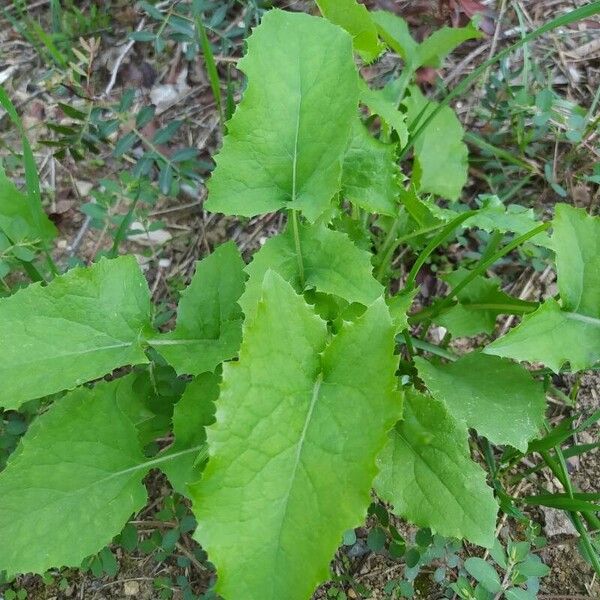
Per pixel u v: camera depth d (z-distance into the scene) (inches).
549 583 14.2
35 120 19.7
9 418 15.3
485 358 14.0
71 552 11.5
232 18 19.5
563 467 13.1
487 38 19.5
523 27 19.3
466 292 15.3
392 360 9.2
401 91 15.9
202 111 19.5
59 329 11.9
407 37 15.8
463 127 18.7
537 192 18.0
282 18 11.4
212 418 12.4
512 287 17.4
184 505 15.0
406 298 12.5
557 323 12.1
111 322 12.3
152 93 19.6
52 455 11.8
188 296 13.1
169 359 12.3
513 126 18.1
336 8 12.5
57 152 18.0
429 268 17.5
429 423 12.0
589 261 12.2
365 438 8.9
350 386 9.4
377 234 17.5
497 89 17.8
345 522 8.5
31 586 14.8
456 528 11.3
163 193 17.5
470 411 12.9
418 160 15.5
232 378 9.1
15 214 14.5
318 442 9.2
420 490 11.7
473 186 18.4
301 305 9.6
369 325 9.5
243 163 11.6
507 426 12.7
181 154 17.5
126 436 12.3
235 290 13.2
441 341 16.7
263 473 9.0
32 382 11.4
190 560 14.6
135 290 12.6
